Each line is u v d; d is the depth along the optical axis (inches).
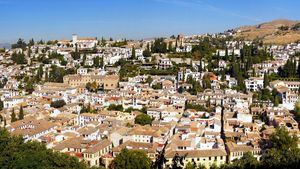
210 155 7165.4
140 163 6441.9
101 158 7455.7
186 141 7760.8
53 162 5246.1
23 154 5147.6
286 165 5167.3
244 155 6569.9
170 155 6983.3
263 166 5359.3
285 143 7219.5
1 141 5556.1
